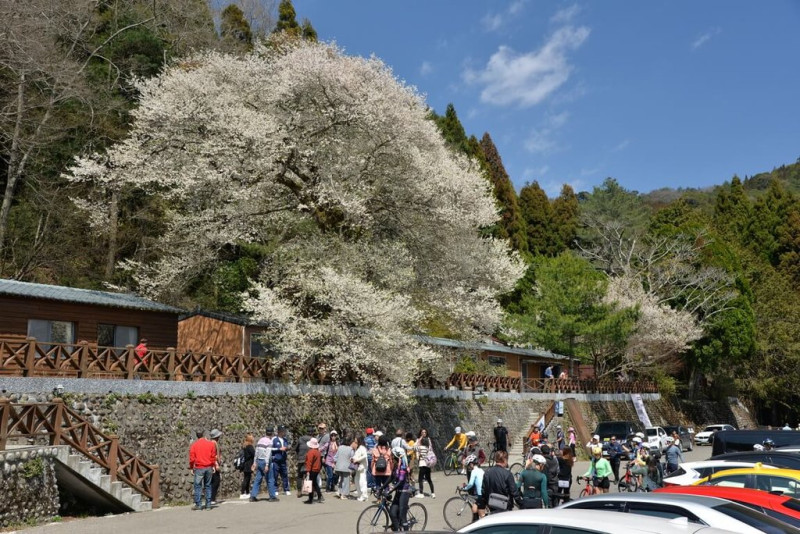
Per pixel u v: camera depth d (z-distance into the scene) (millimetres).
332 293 24094
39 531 13070
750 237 77438
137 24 39781
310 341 24281
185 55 42094
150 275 30328
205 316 28359
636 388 54062
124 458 16594
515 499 12219
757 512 6703
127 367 17969
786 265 73312
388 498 13258
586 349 46156
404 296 25969
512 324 43062
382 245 27391
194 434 19250
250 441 19656
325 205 26812
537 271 46812
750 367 60094
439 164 28422
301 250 26500
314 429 23938
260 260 33906
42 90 33219
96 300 21984
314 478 18453
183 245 29062
